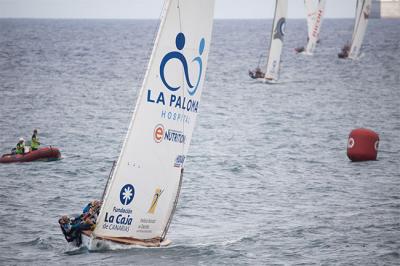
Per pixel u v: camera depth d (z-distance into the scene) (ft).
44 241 306.55
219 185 428.15
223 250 298.76
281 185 430.61
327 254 297.74
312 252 300.61
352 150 505.66
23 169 467.11
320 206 380.99
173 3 280.51
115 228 284.61
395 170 476.13
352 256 295.07
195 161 501.97
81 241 288.92
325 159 516.73
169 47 282.36
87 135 618.85
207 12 290.76
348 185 431.43
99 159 503.20
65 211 362.12
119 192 280.31
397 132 646.33
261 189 419.54
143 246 290.76
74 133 629.51
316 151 549.54
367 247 307.58
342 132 647.56
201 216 358.84
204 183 432.25
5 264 275.39
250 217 358.02
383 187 426.10
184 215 360.28
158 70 280.92
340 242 314.55
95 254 281.95
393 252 300.20
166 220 296.71
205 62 295.69
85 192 404.98
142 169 283.79
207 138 610.65
